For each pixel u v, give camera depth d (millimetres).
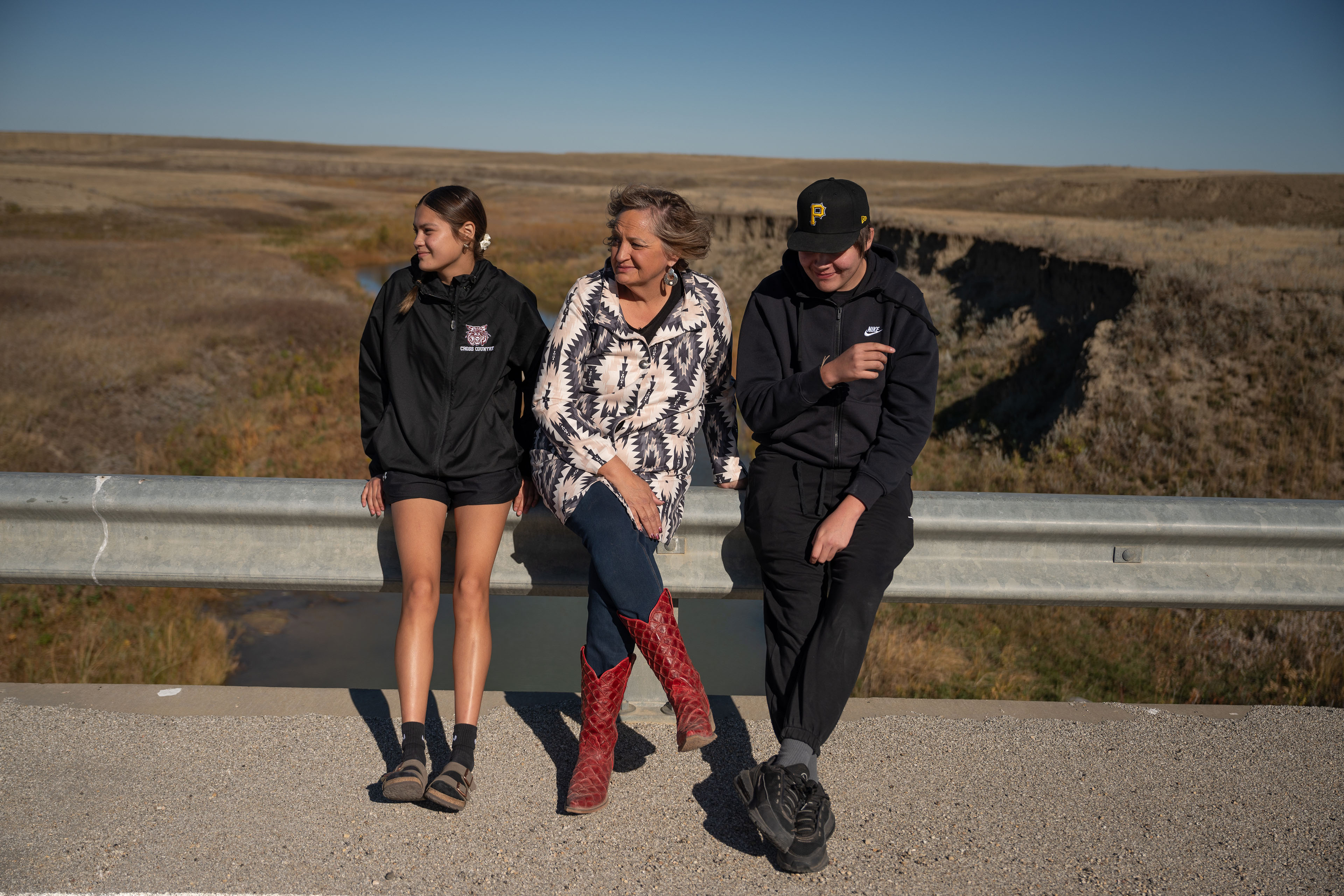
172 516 2791
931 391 2670
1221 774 2727
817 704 2408
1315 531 2854
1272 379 9805
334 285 28312
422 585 2543
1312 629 5930
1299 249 15820
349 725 2863
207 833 2328
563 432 2602
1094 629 6508
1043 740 2891
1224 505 2883
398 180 109188
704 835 2379
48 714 2885
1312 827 2486
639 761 2727
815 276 2699
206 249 34625
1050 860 2318
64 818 2373
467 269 2740
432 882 2172
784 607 2650
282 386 15461
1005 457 11211
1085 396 10820
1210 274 12555
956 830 2428
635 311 2688
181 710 2932
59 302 19719
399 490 2646
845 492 2627
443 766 2592
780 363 2826
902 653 6207
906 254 24438
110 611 7301
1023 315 15719
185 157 142375
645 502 2582
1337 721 3033
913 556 2896
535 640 7445
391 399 2793
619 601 2418
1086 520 2828
